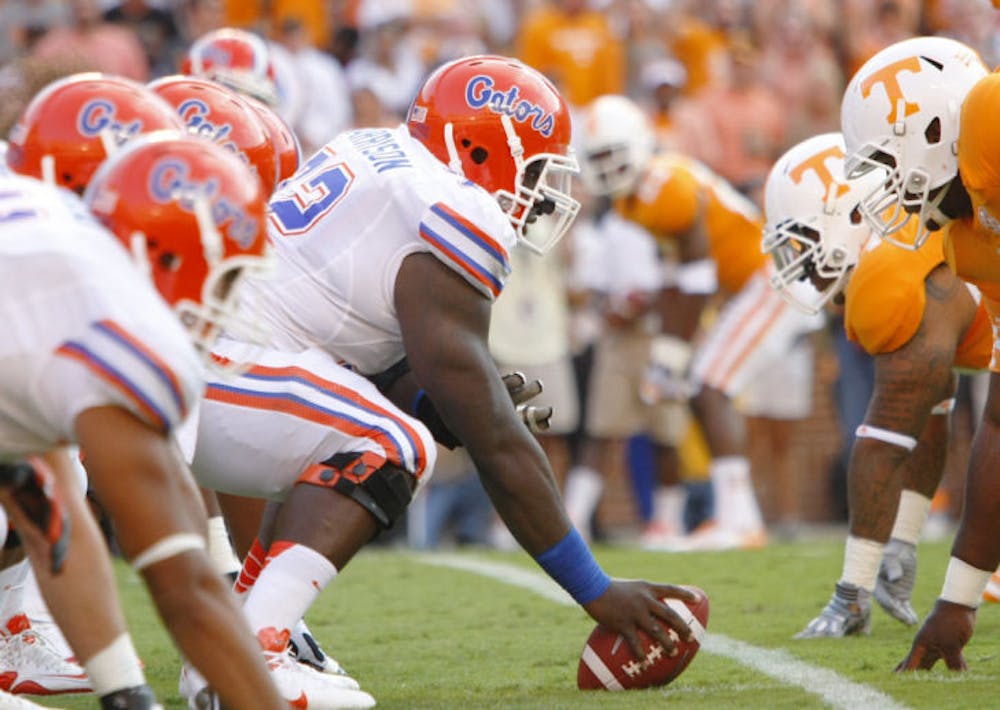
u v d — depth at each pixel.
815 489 30.98
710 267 25.34
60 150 9.78
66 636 8.67
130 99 9.91
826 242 14.45
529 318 27.77
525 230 13.32
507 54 35.22
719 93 31.33
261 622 10.54
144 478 7.76
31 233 7.89
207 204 8.34
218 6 31.03
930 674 11.71
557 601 17.31
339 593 18.53
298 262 11.66
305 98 29.91
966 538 11.76
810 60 31.80
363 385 11.35
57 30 31.03
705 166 30.91
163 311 7.96
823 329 30.33
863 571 14.21
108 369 7.63
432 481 27.59
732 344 25.14
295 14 33.12
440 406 11.05
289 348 11.56
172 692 12.16
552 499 11.16
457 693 11.73
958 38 32.88
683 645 11.52
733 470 25.27
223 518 13.75
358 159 11.84
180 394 7.82
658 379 25.81
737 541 25.02
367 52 32.19
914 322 13.64
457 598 17.84
